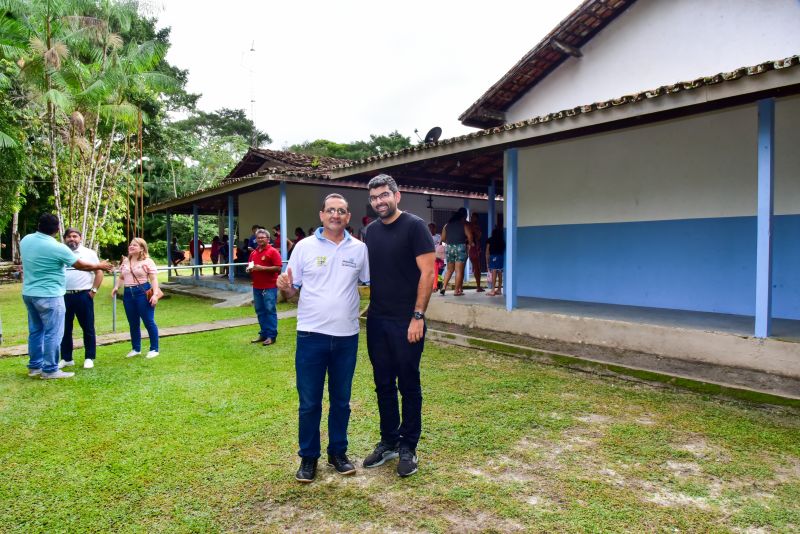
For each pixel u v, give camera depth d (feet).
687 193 22.79
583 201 26.81
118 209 77.61
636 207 24.63
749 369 16.44
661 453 11.14
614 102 17.21
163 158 91.35
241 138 120.16
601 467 10.53
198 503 9.17
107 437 12.16
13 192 51.26
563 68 29.32
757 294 16.30
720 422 12.86
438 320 27.71
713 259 22.02
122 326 28.91
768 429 12.34
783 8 21.12
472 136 22.16
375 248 10.50
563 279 27.91
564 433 12.32
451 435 12.22
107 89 46.93
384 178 10.21
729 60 22.72
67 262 17.16
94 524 8.48
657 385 15.94
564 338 21.89
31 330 17.49
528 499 9.25
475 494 9.44
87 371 18.24
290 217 46.78
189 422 13.15
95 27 46.62
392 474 10.31
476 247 32.48
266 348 22.17
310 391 9.92
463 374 17.53
